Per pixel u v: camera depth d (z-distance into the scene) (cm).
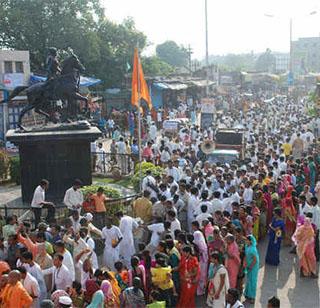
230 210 1415
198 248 1104
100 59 4466
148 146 2192
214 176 1619
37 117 3103
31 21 3928
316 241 1348
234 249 1066
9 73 3009
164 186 1462
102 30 4559
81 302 867
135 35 4647
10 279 827
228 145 2361
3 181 2023
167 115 4250
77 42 4025
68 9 4034
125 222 1181
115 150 2367
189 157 2098
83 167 1703
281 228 1320
